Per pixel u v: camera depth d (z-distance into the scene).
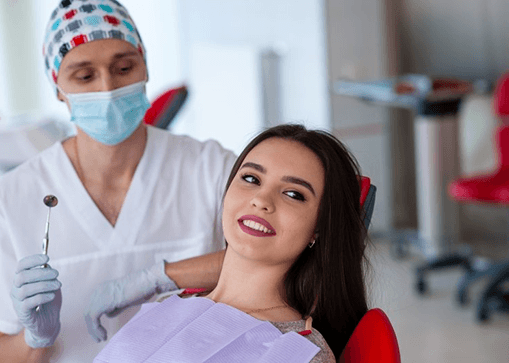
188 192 1.51
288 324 1.10
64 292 1.43
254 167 1.14
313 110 4.72
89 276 1.44
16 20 4.65
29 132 2.55
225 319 1.09
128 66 1.36
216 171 1.52
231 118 4.97
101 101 1.33
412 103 3.93
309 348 1.03
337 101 4.66
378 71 4.79
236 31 4.92
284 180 1.12
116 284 1.34
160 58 4.90
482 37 4.45
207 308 1.14
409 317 3.28
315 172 1.14
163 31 4.88
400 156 4.94
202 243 1.50
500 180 3.21
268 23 4.85
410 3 4.79
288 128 1.19
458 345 2.91
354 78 4.71
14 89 4.71
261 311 1.13
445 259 3.67
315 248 1.19
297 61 4.78
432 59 4.73
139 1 4.80
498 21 4.36
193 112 5.02
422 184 3.98
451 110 3.89
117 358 1.13
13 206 1.41
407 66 4.88
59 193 1.43
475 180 3.27
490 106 4.37
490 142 4.40
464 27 4.52
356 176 1.21
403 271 3.99
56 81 1.38
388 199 4.89
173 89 2.28
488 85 3.91
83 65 1.32
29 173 1.43
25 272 1.17
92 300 1.35
